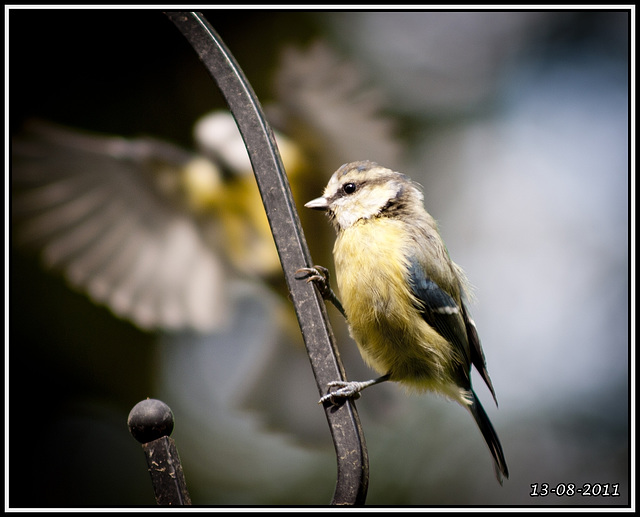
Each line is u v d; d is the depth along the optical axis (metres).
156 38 9.67
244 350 9.95
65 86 9.48
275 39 9.65
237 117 5.16
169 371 10.10
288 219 5.00
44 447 9.80
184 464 9.62
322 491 9.37
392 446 9.43
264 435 9.73
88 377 10.04
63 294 9.90
